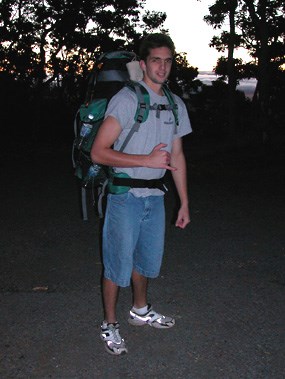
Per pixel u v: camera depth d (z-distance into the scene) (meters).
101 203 3.39
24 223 6.99
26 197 8.94
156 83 3.13
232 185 10.46
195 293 4.49
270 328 3.84
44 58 30.92
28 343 3.59
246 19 27.00
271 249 5.82
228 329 3.82
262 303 4.29
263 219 7.27
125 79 3.29
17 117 31.98
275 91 32.44
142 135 3.13
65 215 7.46
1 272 5.02
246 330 3.81
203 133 31.53
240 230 6.63
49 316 4.01
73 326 3.85
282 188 10.02
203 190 9.79
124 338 3.67
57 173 12.39
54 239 6.20
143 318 3.81
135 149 3.16
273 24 26.69
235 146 17.83
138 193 3.23
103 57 3.40
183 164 3.52
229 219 7.24
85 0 30.22
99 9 31.95
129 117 3.06
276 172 12.35
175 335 3.72
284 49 30.23
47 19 30.44
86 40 31.27
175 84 4.07
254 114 29.27
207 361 3.38
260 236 6.36
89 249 5.80
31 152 18.84
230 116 20.55
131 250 3.29
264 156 15.35
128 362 3.36
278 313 4.11
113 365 3.33
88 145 3.27
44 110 33.41
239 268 5.16
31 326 3.84
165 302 4.29
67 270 5.09
